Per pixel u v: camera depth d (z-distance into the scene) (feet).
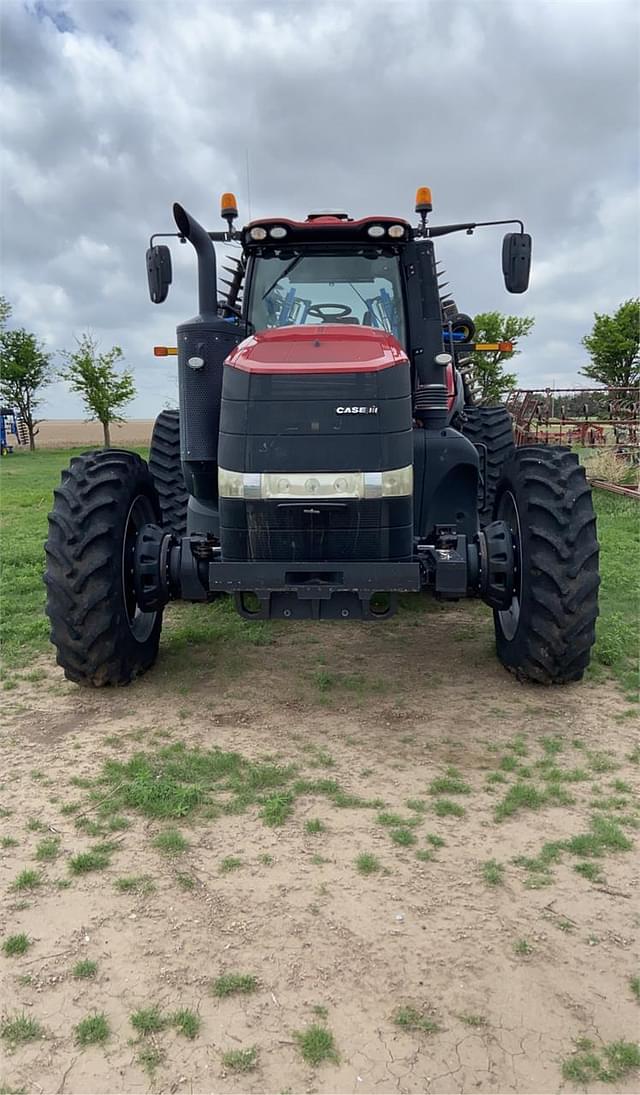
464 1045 6.53
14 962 7.50
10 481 60.18
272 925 7.96
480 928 7.90
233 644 17.24
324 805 10.30
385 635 17.83
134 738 12.41
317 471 12.16
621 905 8.25
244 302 15.96
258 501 12.26
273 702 13.93
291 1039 6.59
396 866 8.93
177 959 7.52
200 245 13.60
